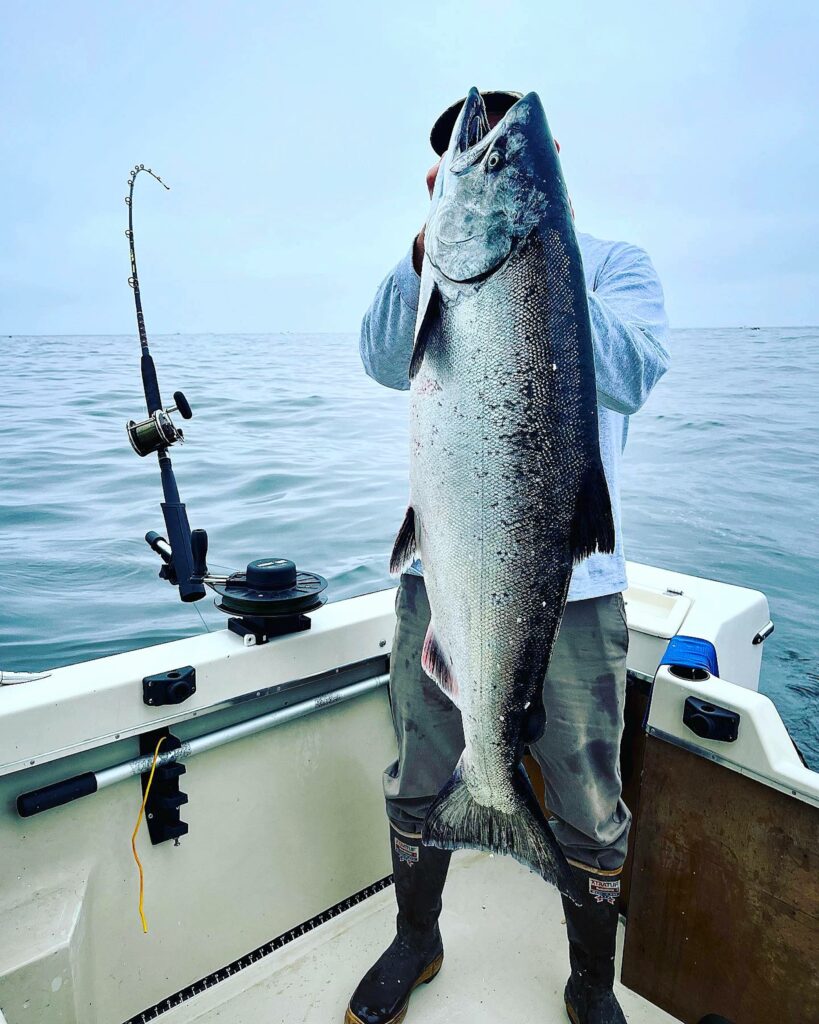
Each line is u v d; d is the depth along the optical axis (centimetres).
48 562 581
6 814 151
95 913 164
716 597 216
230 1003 178
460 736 168
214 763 180
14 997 137
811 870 147
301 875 199
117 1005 169
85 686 156
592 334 121
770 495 859
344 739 204
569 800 157
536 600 125
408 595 167
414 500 130
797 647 528
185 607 515
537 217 112
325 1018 175
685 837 166
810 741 418
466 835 136
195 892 179
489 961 193
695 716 156
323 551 583
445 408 122
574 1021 171
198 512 677
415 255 138
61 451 926
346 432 1063
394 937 199
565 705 153
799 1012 152
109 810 164
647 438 1156
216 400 1338
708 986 166
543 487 120
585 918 162
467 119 123
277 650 183
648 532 733
